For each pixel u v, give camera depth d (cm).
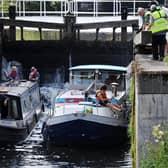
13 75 5134
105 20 6512
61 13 6581
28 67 5847
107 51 5794
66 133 3688
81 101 3884
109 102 3838
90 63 5841
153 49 2534
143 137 1727
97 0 6525
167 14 2852
